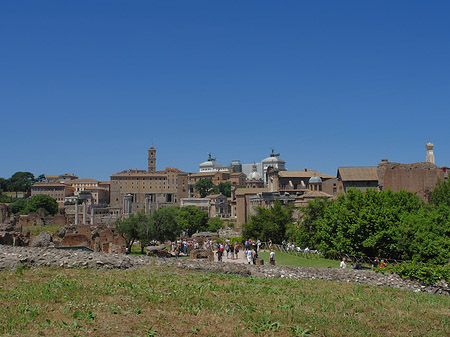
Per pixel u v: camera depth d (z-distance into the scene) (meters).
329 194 140.62
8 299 22.38
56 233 82.38
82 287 25.23
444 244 55.44
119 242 72.12
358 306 27.53
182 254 62.41
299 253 66.56
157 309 22.53
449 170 108.19
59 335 18.25
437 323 25.38
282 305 26.06
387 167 108.69
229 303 25.03
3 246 31.89
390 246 57.69
